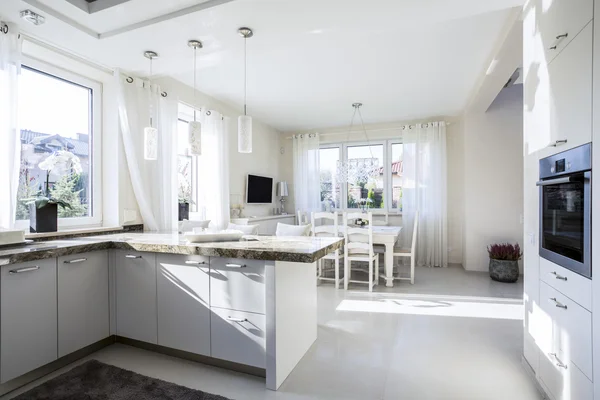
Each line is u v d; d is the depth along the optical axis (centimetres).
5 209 227
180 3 217
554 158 170
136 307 239
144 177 337
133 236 280
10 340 186
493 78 366
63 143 295
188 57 292
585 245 141
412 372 213
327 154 652
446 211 552
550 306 177
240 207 523
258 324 200
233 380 204
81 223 302
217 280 211
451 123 563
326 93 453
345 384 199
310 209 632
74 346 221
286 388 195
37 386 194
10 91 230
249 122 266
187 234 239
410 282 447
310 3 211
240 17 228
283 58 342
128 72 326
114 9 223
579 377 147
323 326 291
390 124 603
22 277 191
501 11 257
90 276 232
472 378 206
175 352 234
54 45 266
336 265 414
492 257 462
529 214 208
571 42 153
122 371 211
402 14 226
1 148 226
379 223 547
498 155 502
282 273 203
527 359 212
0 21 226
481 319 307
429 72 380
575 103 150
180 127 445
